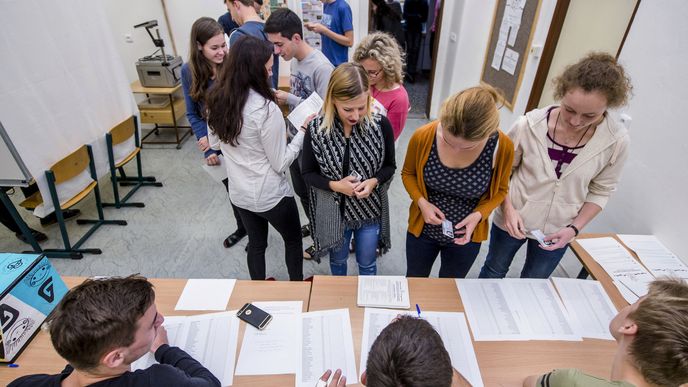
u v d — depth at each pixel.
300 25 2.02
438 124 1.30
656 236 1.60
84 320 0.75
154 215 2.94
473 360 1.08
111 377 0.82
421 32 5.15
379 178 1.52
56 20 2.17
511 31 2.85
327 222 1.59
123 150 2.87
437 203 1.45
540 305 1.26
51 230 2.77
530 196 1.43
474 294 1.30
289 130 2.20
